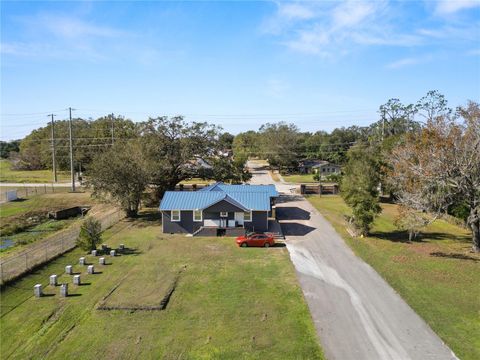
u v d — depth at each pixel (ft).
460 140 102.22
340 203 190.60
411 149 114.52
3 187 242.99
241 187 157.99
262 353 59.36
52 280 86.74
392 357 57.98
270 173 342.64
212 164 194.49
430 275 90.63
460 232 134.92
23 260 101.91
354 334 64.49
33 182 266.77
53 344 62.80
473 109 104.32
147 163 164.35
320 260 103.40
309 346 60.95
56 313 73.41
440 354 58.59
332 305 75.46
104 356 59.21
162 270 96.43
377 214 132.36
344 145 398.21
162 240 125.49
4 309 75.05
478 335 63.62
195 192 142.10
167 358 58.54
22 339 64.39
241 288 84.58
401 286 84.07
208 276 92.07
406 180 114.73
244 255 108.58
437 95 251.19
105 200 159.43
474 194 102.99
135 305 75.56
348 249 113.50
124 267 98.99
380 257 104.78
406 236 128.47
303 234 131.23
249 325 68.03
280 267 97.96
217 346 61.52
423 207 107.45
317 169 324.80
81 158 314.14
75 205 193.98
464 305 74.38
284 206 182.91
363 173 132.87
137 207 162.09
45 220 172.24
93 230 111.75
